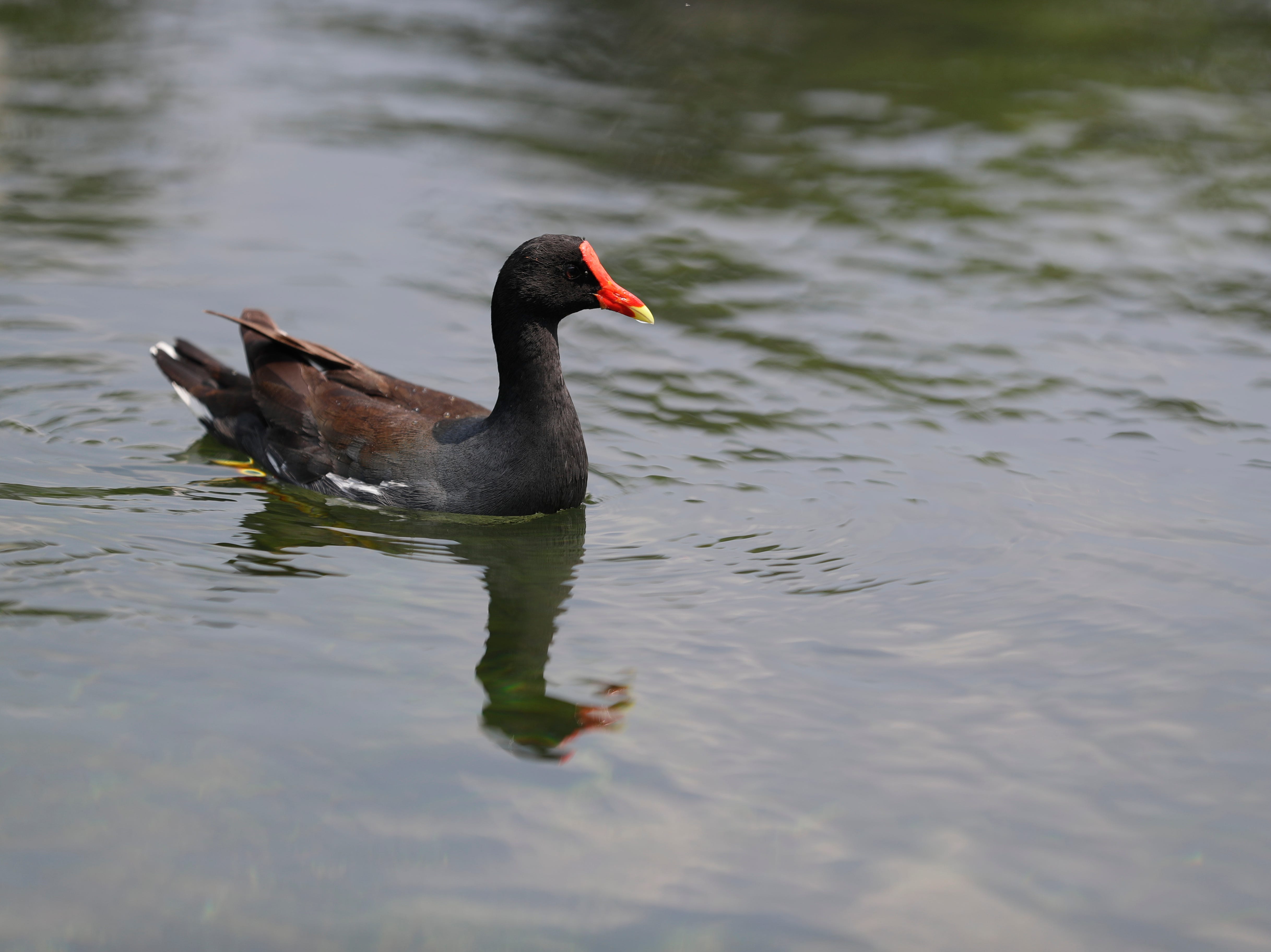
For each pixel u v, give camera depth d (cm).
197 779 637
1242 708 743
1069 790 664
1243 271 1498
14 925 536
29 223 1486
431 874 581
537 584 879
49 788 621
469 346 1284
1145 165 1811
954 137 1914
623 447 1109
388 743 679
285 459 1029
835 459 1094
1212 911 577
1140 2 2561
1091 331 1350
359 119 1909
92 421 1102
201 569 872
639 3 2542
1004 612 854
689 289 1430
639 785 655
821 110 2023
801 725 717
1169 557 935
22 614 786
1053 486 1048
